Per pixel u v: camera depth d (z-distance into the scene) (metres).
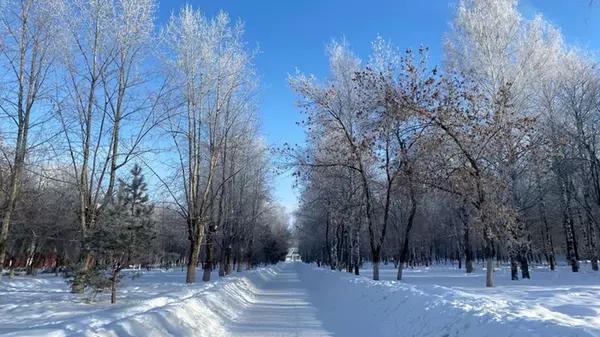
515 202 22.88
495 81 23.66
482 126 18.30
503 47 24.64
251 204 41.25
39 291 18.47
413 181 19.80
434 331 7.44
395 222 50.34
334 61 24.67
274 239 73.50
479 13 25.14
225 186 31.27
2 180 20.77
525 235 25.20
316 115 23.97
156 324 7.91
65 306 12.70
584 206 29.56
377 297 11.90
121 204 14.51
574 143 26.42
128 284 22.42
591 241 35.06
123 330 6.94
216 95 24.27
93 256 14.34
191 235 23.58
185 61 22.91
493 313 6.76
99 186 17.89
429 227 56.16
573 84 26.31
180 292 15.40
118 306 12.44
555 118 26.20
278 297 18.91
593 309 9.13
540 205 33.16
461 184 18.34
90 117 18.14
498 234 19.19
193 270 23.22
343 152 23.25
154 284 22.70
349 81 23.97
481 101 19.20
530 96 25.16
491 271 18.66
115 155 18.38
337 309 13.86
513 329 5.80
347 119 23.95
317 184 29.53
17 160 19.22
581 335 4.96
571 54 27.34
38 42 18.89
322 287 22.39
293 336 9.38
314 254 92.06
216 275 35.88
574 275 23.77
